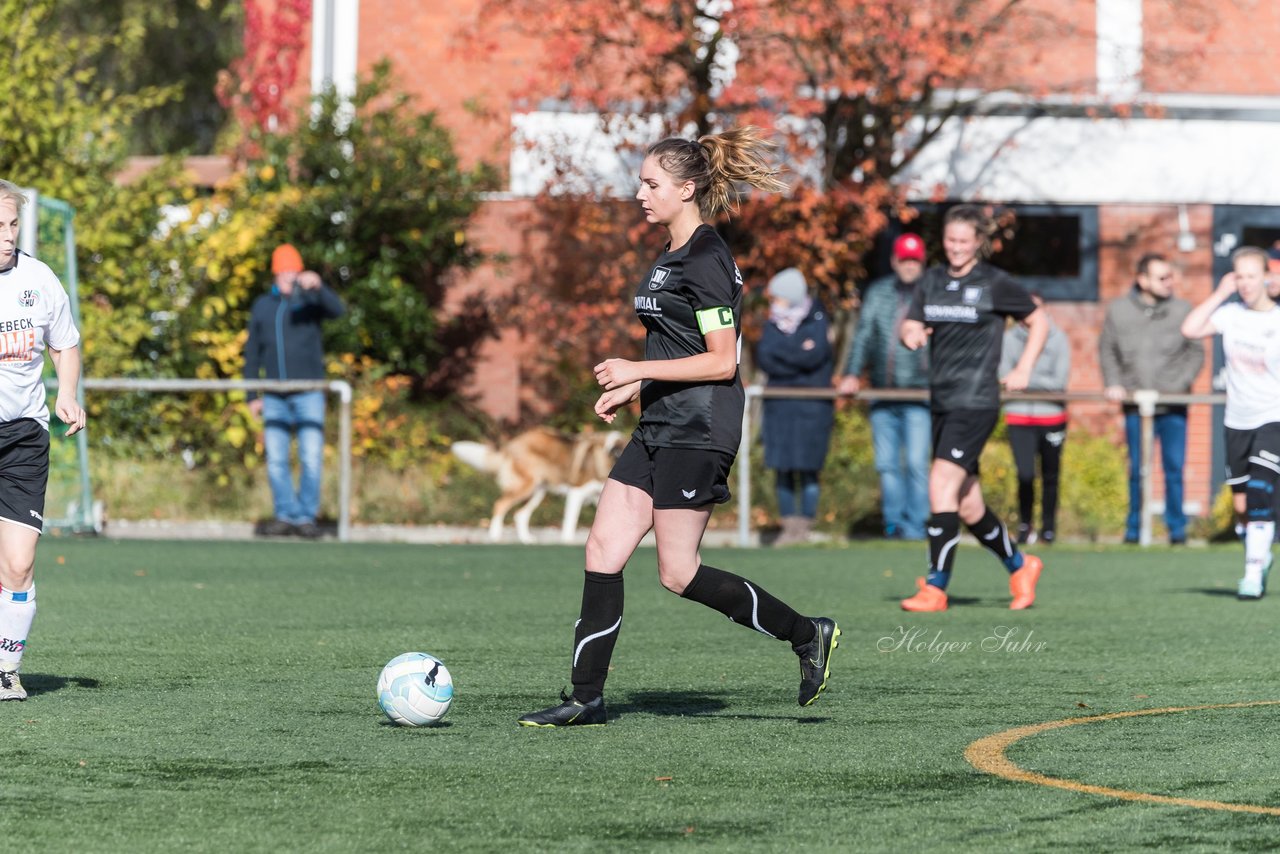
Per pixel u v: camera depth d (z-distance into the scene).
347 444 55.66
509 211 71.06
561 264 70.25
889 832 14.80
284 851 14.04
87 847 14.17
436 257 70.12
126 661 26.84
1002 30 64.69
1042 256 71.69
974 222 34.53
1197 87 73.62
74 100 66.62
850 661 27.55
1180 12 69.94
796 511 56.78
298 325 55.62
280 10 75.38
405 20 74.81
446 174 69.00
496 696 23.27
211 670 25.81
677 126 60.88
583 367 69.12
